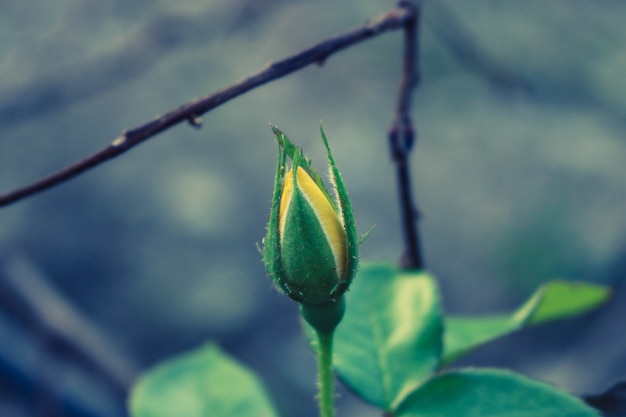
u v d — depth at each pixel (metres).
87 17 0.58
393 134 0.25
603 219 0.85
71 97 0.56
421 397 0.23
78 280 0.89
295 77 0.88
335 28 0.71
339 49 0.23
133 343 0.86
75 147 0.86
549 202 0.87
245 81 0.23
